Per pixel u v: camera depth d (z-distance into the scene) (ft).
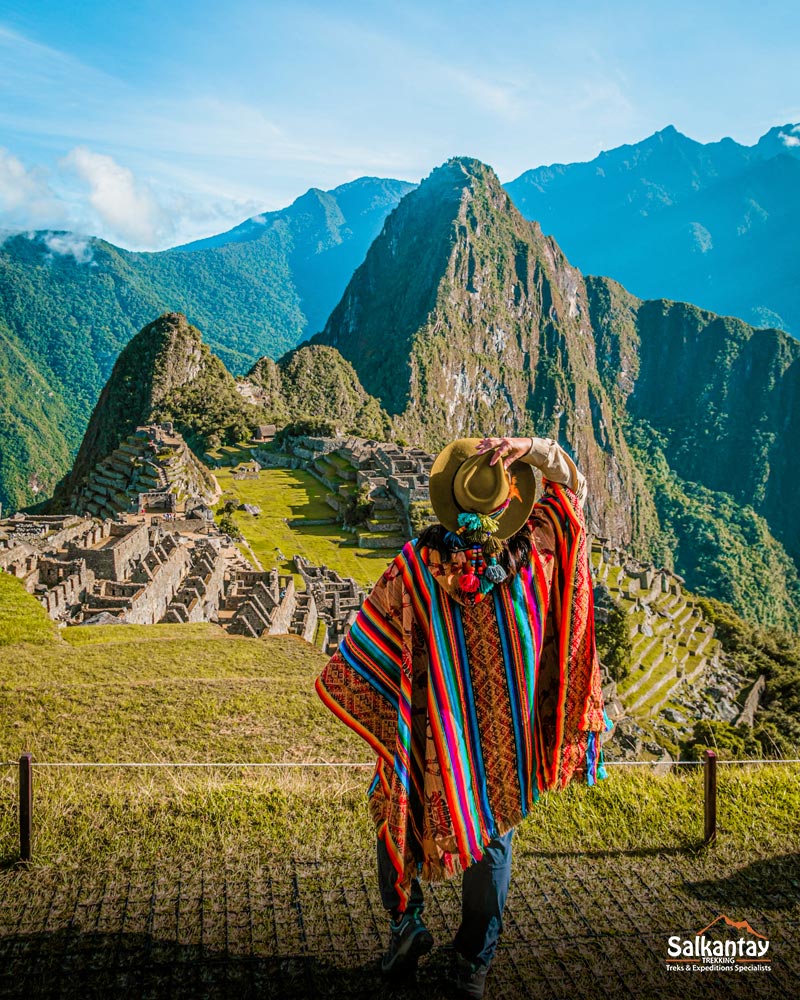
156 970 15.12
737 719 196.24
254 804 21.75
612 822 21.30
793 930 16.81
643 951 16.07
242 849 19.38
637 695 184.75
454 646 14.16
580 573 14.96
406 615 14.26
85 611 102.42
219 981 14.88
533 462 14.90
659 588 303.48
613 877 18.70
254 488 364.58
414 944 14.55
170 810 21.45
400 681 14.37
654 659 210.59
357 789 23.24
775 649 276.62
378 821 14.80
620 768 24.90
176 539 177.47
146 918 16.63
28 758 18.71
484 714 14.15
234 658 64.69
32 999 14.37
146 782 27.91
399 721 14.05
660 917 17.17
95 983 14.76
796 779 24.38
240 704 47.73
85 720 44.04
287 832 20.27
